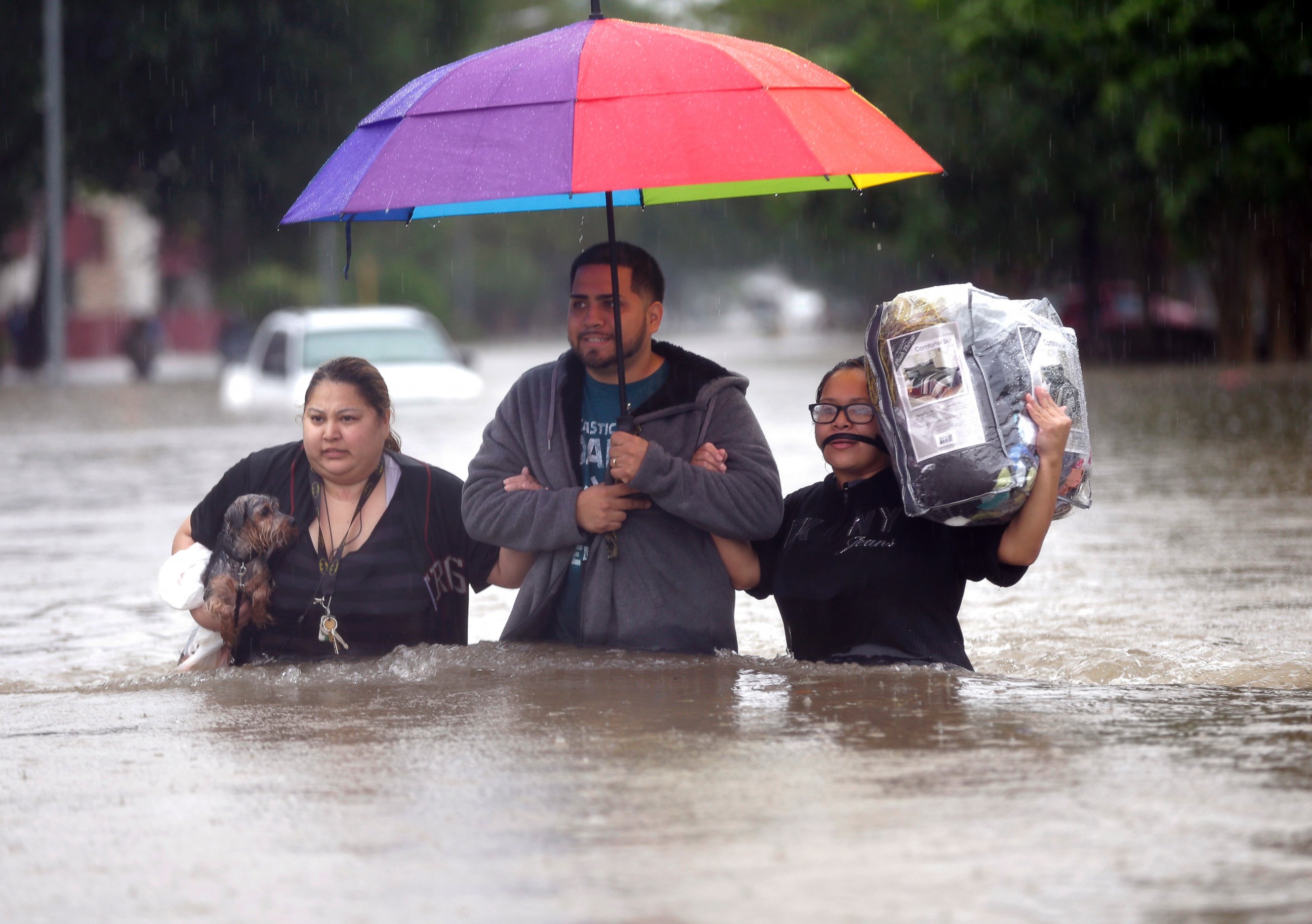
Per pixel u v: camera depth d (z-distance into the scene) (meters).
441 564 18.88
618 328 17.61
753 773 12.56
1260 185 74.94
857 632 17.70
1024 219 109.75
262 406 76.94
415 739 14.17
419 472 18.97
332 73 121.94
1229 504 35.25
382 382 18.66
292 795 12.34
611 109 15.90
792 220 120.81
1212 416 62.16
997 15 83.38
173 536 34.38
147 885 10.27
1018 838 10.69
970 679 16.38
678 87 16.00
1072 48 80.62
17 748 14.37
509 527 18.05
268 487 18.89
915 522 17.66
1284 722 14.12
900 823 11.07
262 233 133.00
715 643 18.30
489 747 13.77
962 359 16.33
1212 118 74.12
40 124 120.50
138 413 82.62
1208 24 70.44
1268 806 11.34
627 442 17.27
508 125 16.05
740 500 17.59
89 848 11.10
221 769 13.29
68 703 16.53
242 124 121.56
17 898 10.10
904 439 16.53
